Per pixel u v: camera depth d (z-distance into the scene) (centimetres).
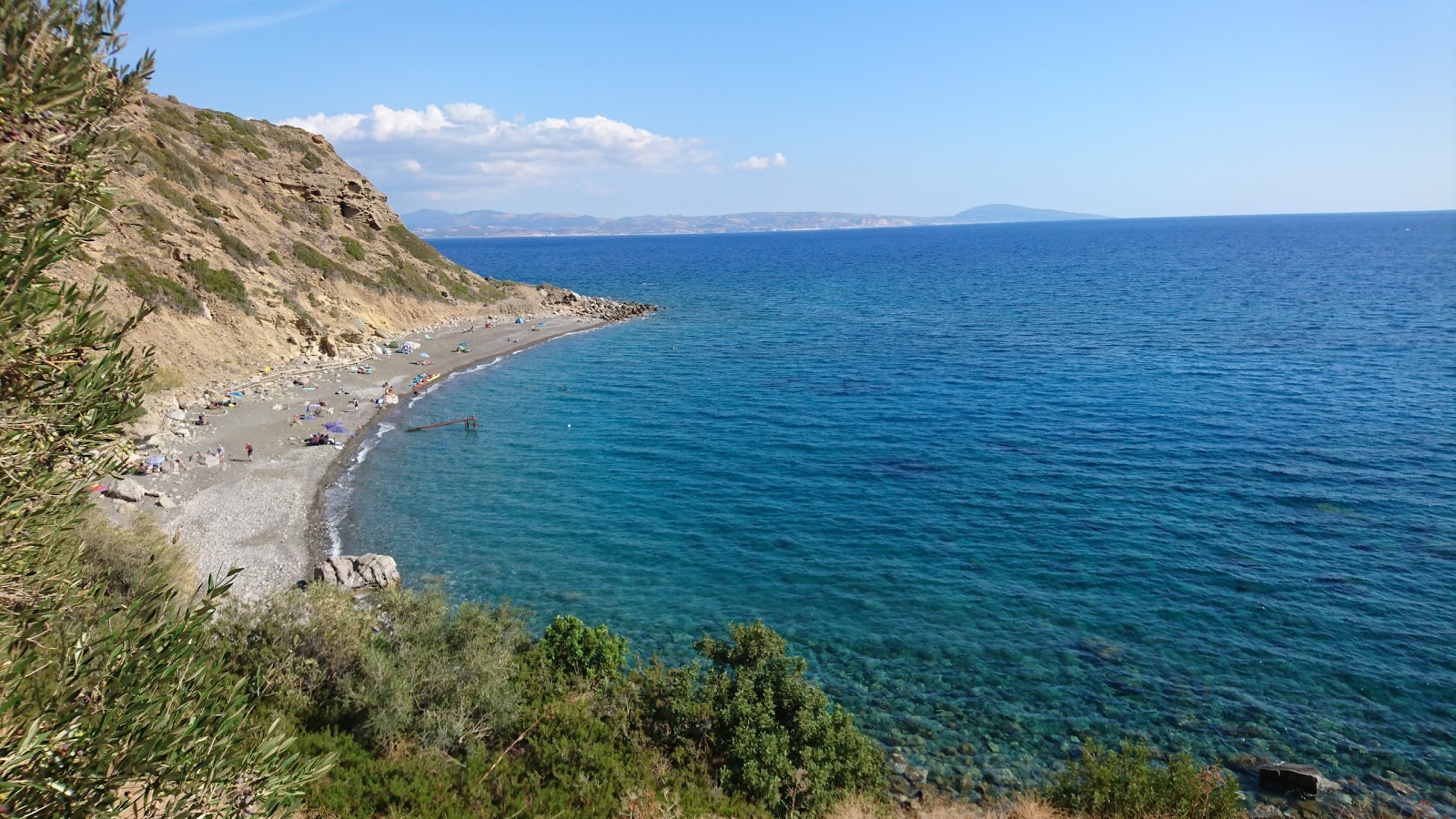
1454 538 3531
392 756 1628
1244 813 1803
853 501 4244
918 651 2884
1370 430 5009
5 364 748
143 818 778
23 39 725
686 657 2848
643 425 5822
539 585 3394
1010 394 6319
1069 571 3403
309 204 9356
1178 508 3991
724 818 1617
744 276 18838
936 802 2119
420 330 9062
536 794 1564
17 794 689
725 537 3856
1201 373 6744
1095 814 1797
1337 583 3206
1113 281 14712
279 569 3366
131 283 5791
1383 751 2308
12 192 745
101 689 773
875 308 12019
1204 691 2606
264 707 1638
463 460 5038
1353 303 10406
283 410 5578
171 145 7875
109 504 3638
